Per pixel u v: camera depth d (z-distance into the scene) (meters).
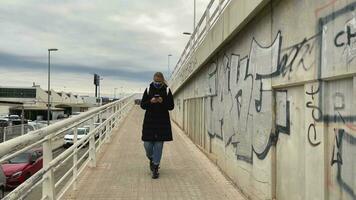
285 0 6.10
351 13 4.16
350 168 4.29
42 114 70.25
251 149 7.82
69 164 12.02
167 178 9.62
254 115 7.67
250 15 7.50
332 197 4.67
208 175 10.03
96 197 7.83
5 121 47.97
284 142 6.25
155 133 9.43
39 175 4.97
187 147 15.18
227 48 10.32
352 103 4.28
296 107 5.81
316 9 5.01
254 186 7.54
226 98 10.31
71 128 7.18
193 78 17.89
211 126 12.55
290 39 5.89
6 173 15.41
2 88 82.31
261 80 7.28
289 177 6.04
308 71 5.23
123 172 10.21
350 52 4.18
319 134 4.94
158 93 9.40
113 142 15.67
